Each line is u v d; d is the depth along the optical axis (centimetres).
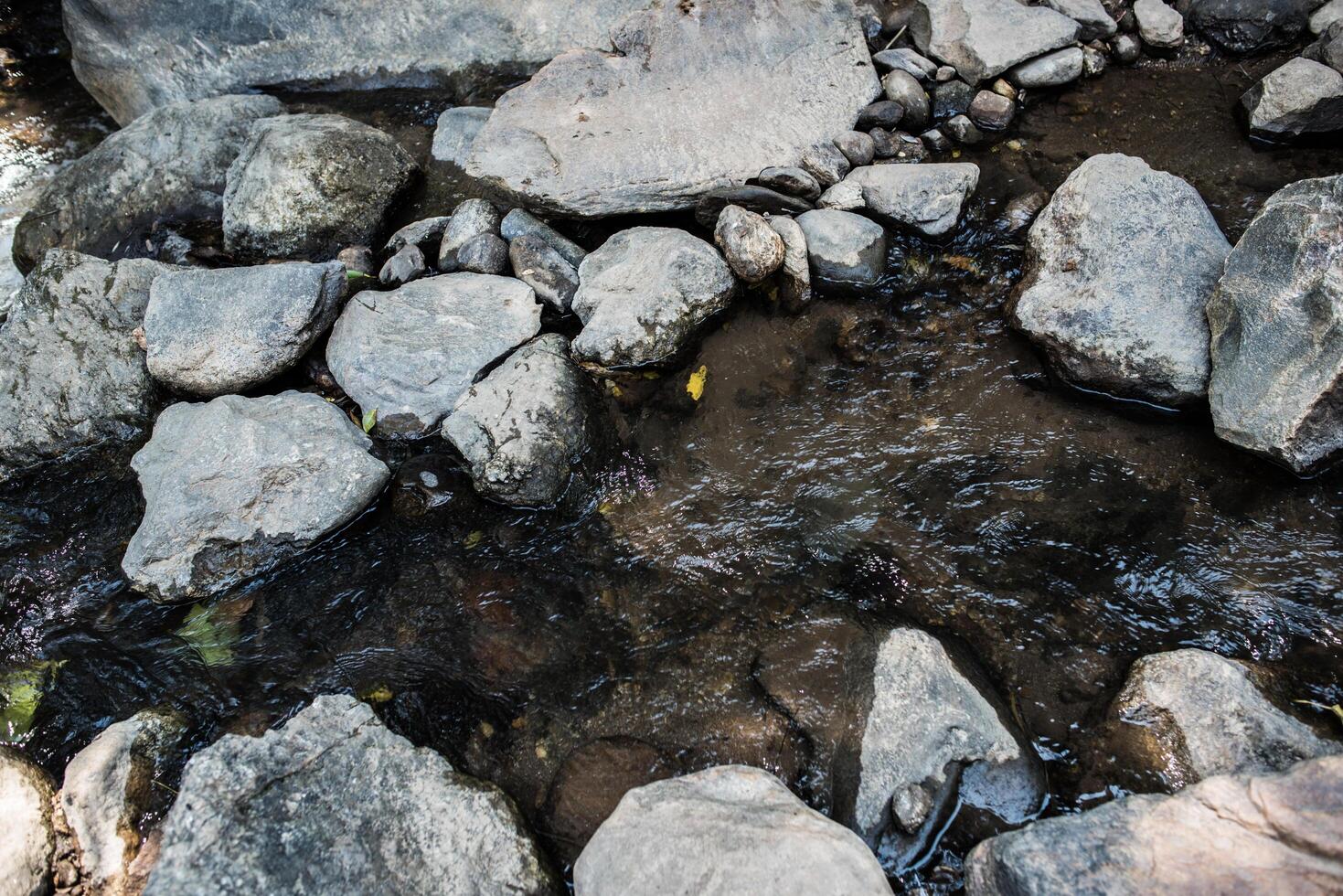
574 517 149
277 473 147
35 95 228
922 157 184
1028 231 168
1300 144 176
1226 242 154
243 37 215
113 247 189
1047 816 120
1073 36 190
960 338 160
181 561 144
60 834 125
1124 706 124
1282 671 126
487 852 118
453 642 140
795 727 128
